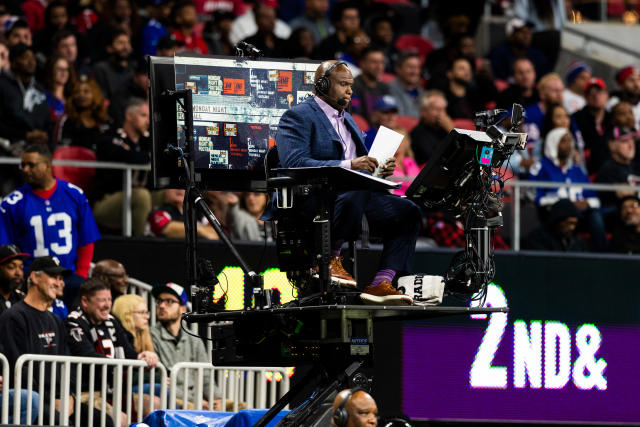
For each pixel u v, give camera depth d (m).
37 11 47.75
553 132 41.94
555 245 38.19
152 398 27.00
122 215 34.16
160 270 33.25
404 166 39.38
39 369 24.92
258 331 19.03
